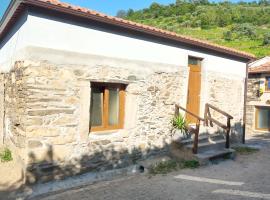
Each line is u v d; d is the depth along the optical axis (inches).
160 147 330.3
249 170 303.9
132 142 302.4
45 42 237.5
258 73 673.0
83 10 253.3
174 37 330.0
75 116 255.1
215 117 409.4
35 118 231.6
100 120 285.9
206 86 393.4
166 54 335.9
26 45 228.7
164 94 333.7
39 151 233.8
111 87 292.0
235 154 387.2
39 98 233.9
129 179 271.9
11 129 288.8
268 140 548.4
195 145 328.2
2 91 342.3
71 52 252.2
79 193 232.8
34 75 231.3
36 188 229.5
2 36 337.1
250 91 692.1
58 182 243.8
